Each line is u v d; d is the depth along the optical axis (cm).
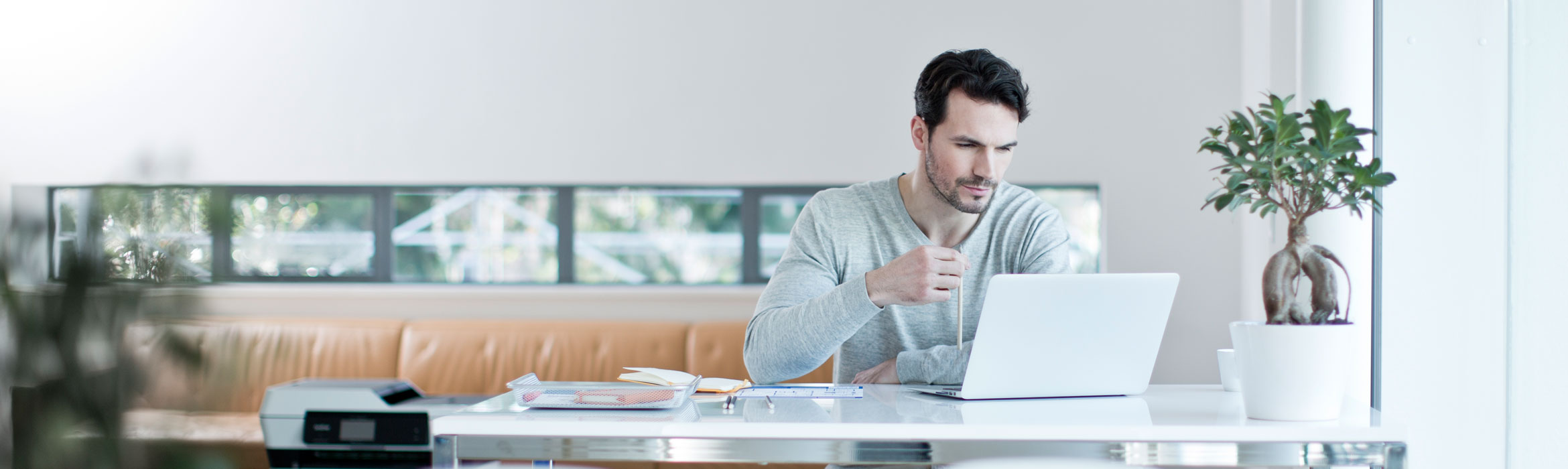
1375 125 200
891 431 91
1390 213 191
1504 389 168
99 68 327
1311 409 93
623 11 319
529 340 301
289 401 230
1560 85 156
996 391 109
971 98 132
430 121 322
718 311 317
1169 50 303
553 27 320
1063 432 90
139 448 111
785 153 315
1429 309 182
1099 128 305
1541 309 160
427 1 322
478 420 94
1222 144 100
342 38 324
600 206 327
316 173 324
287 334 304
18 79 328
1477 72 173
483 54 321
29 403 107
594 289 320
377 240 328
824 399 111
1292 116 95
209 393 117
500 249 329
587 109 320
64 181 326
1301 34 215
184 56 326
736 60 316
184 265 122
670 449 92
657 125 318
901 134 312
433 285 327
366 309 323
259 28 325
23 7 329
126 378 111
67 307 111
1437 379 181
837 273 150
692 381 111
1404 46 188
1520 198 166
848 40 313
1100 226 309
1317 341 92
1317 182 95
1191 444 90
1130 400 110
